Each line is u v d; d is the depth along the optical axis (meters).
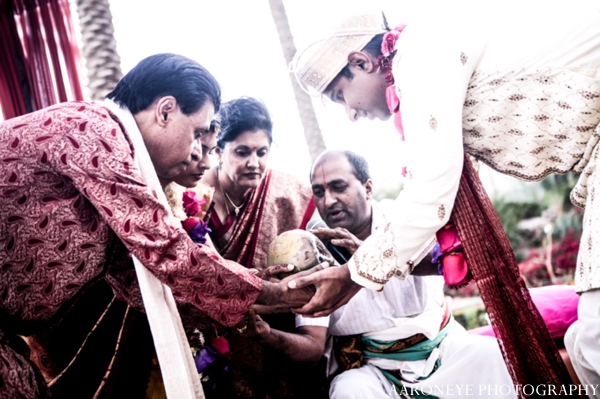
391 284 2.78
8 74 4.12
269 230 2.98
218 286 1.92
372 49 2.15
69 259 1.89
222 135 2.86
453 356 2.69
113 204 1.81
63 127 1.82
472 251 2.03
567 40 1.89
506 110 1.97
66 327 2.34
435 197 1.89
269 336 2.40
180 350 1.93
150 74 2.11
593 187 1.86
